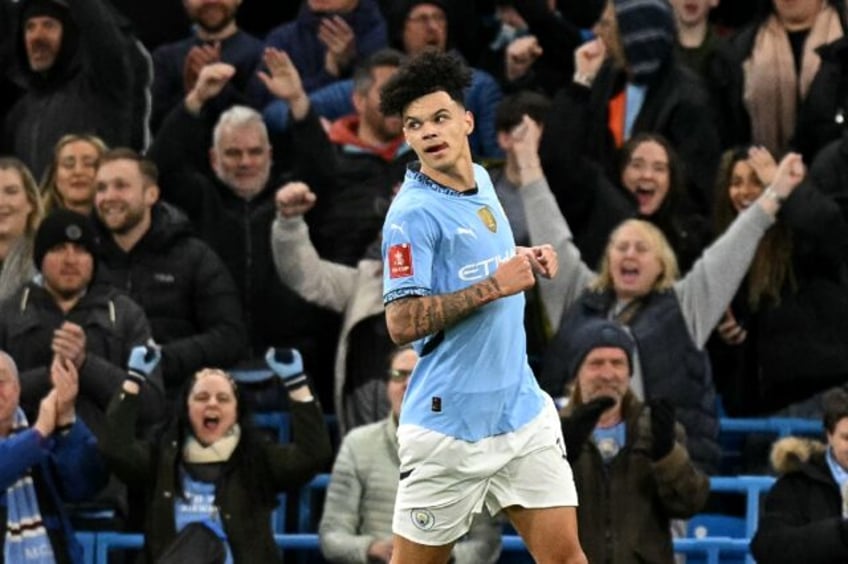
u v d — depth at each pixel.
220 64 23.94
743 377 23.33
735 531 22.45
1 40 26.00
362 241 23.73
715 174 24.05
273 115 24.98
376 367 22.59
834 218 22.12
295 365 20.31
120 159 22.52
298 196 22.52
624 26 24.00
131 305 21.78
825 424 20.28
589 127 23.91
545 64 26.62
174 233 22.69
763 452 22.98
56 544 20.09
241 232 23.72
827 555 19.53
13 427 20.34
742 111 24.83
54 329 21.53
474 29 26.36
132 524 21.02
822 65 24.11
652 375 21.80
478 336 14.81
